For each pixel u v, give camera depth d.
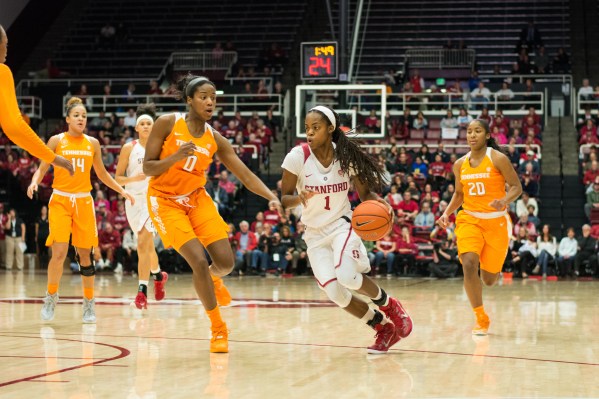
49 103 25.50
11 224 19.61
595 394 4.46
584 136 21.34
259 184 6.19
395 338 6.00
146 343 6.45
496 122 21.47
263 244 17.84
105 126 23.06
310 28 29.19
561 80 25.62
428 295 12.16
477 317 7.19
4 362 5.45
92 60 29.06
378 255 17.67
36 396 4.33
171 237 5.99
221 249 6.11
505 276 17.12
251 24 29.97
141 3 31.52
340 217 6.00
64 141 8.03
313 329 7.47
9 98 5.11
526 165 18.97
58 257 8.00
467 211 7.40
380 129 21.50
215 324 5.99
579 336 7.07
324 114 5.86
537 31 26.92
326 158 5.97
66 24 31.14
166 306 9.80
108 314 8.79
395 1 30.00
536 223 17.70
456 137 21.88
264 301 10.76
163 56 28.94
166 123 5.98
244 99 25.30
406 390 4.58
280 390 4.57
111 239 18.72
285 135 22.91
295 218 18.89
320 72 19.64
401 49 28.27
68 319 8.25
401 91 25.05
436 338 6.91
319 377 5.00
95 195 19.95
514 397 4.38
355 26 22.39
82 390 4.50
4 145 22.94
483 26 28.78
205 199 6.24
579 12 28.98
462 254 7.28
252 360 5.64
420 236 17.89
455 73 25.91
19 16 29.16
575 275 17.23
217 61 27.36
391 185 18.75
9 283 14.38
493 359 5.73
